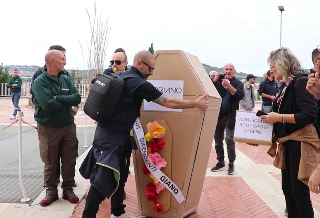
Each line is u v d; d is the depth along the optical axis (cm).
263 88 1020
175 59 354
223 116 596
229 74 588
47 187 421
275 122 301
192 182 365
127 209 417
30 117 1401
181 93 351
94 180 310
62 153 430
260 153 793
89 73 1341
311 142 291
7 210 396
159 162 355
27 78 2248
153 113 362
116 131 323
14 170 579
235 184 534
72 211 398
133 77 323
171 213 370
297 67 303
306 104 281
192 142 346
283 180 330
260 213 414
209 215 402
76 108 462
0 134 963
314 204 450
